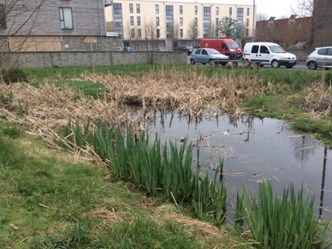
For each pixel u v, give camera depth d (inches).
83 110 350.6
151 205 161.3
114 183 183.8
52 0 1142.3
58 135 252.7
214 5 3152.1
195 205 158.4
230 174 226.8
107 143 215.9
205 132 343.0
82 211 139.3
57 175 177.5
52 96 397.7
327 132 323.6
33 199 145.3
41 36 1135.6
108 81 547.8
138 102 472.1
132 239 119.6
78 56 827.4
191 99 454.6
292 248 126.1
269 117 399.5
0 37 319.6
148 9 2957.7
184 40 2876.5
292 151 282.0
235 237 138.1
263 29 1617.9
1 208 134.5
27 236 118.8
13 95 394.3
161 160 181.3
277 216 127.9
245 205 144.6
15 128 261.3
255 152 277.9
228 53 1104.8
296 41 1327.5
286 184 212.7
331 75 510.9
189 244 122.4
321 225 145.1
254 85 514.6
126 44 2573.8
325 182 217.5
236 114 410.3
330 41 1117.1
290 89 507.8
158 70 653.9
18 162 184.4
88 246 114.3
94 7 1246.3
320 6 1120.2
